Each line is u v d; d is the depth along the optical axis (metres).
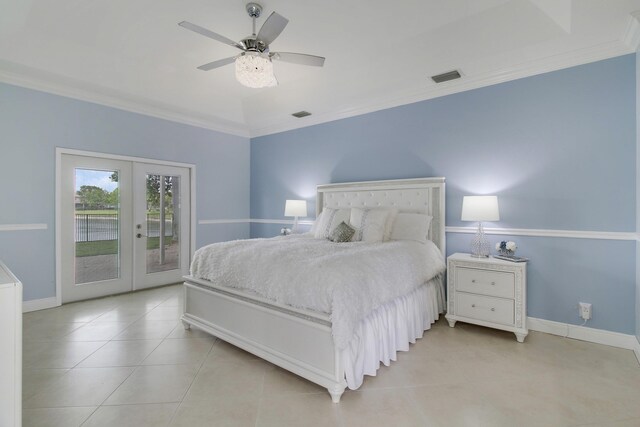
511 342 2.75
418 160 3.79
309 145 4.95
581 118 2.79
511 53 2.88
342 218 3.73
